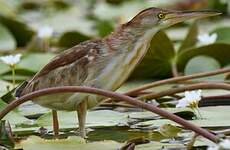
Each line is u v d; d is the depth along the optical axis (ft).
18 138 31.63
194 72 43.75
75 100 30.27
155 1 74.54
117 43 30.66
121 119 34.86
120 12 74.33
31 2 84.79
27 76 45.29
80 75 30.73
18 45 60.23
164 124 32.04
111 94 29.12
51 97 30.30
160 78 45.32
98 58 30.58
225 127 32.63
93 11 79.36
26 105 38.40
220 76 42.55
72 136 30.58
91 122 34.45
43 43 53.06
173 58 44.29
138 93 39.01
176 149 29.01
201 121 33.58
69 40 53.21
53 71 31.07
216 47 44.32
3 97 35.83
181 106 34.27
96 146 28.89
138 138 30.42
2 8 73.00
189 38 46.93
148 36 31.14
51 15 79.10
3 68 45.34
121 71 30.83
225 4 68.95
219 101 37.91
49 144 29.04
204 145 29.19
